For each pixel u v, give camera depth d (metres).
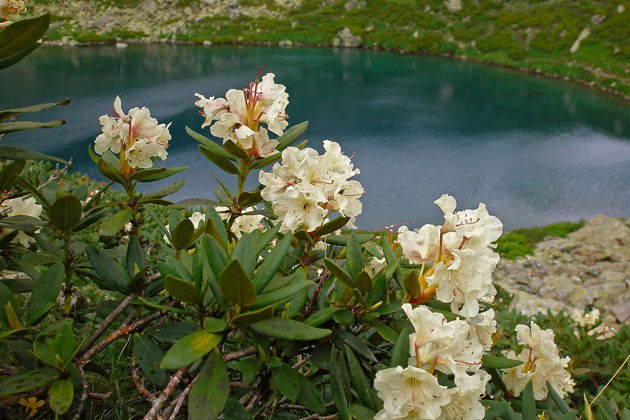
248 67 49.50
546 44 54.19
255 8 68.81
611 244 17.97
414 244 1.72
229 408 1.54
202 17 67.12
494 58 54.81
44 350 1.59
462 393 1.50
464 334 1.53
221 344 1.64
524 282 14.93
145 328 1.90
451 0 63.75
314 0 69.69
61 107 32.12
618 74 47.84
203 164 24.45
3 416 1.68
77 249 2.17
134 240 2.13
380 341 1.88
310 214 1.87
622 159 31.20
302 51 59.38
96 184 7.95
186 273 1.64
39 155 1.90
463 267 1.61
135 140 2.16
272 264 1.53
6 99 33.81
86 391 1.67
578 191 26.64
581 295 13.91
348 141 31.83
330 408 2.00
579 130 36.19
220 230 1.96
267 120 2.15
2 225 1.98
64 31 61.03
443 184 26.41
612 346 4.03
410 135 33.47
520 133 35.12
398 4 66.12
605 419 1.92
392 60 55.47
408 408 1.40
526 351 2.27
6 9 2.11
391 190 25.19
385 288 1.69
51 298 1.75
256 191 2.21
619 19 54.25
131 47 59.38
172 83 41.19
